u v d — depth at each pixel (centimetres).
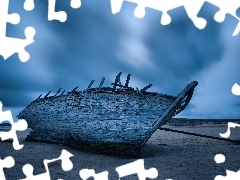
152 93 1744
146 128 1573
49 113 2384
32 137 2395
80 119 1966
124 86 1856
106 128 1742
